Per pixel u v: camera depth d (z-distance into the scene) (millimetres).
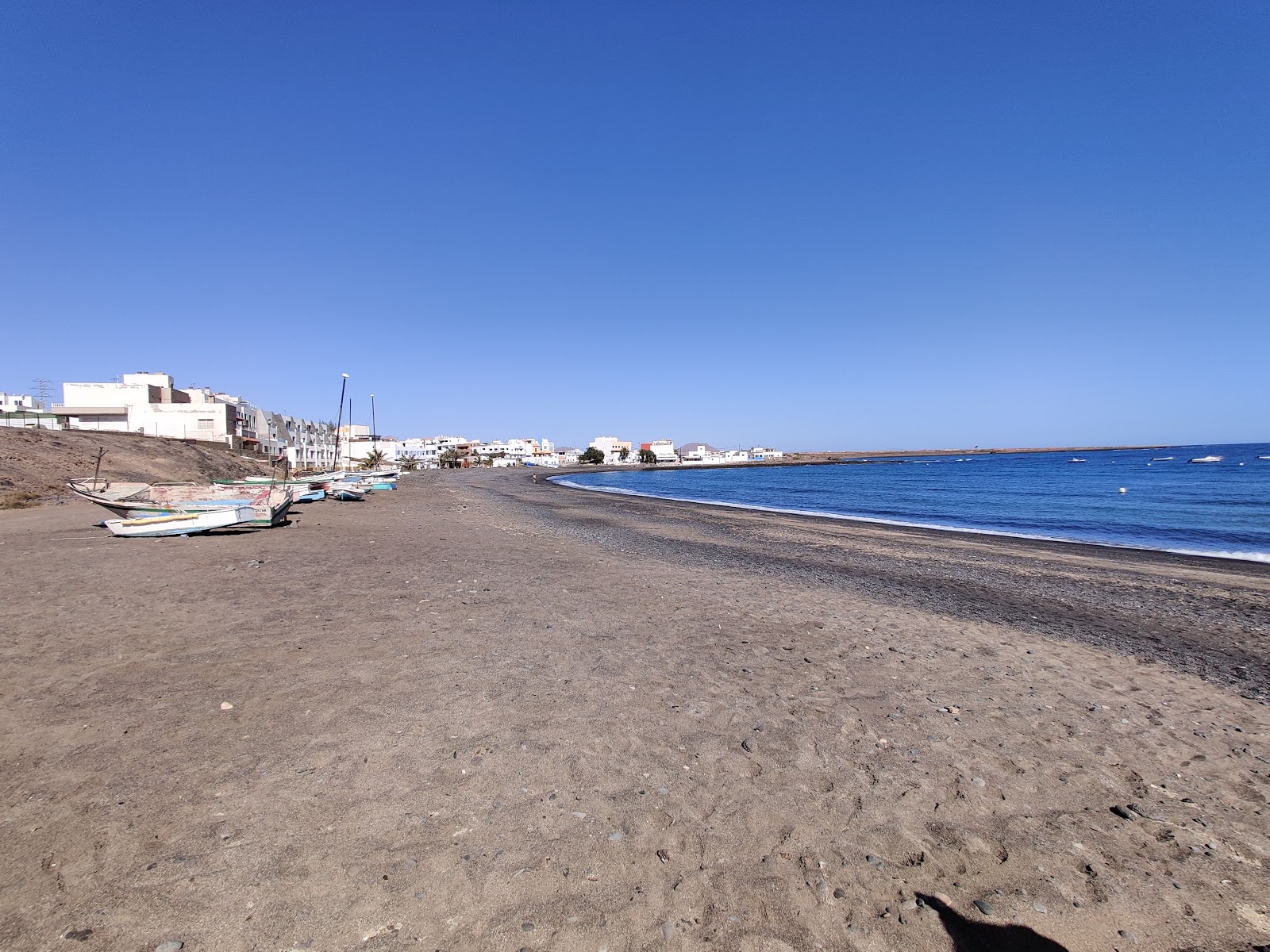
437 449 163875
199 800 3734
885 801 4016
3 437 33438
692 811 3838
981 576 13508
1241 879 3346
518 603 9203
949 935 2889
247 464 55875
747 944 2809
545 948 2732
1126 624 9453
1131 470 77938
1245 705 6082
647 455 180125
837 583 12320
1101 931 2941
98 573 10641
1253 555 16750
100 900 2895
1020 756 4738
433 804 3795
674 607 9406
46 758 4188
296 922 2814
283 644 6805
